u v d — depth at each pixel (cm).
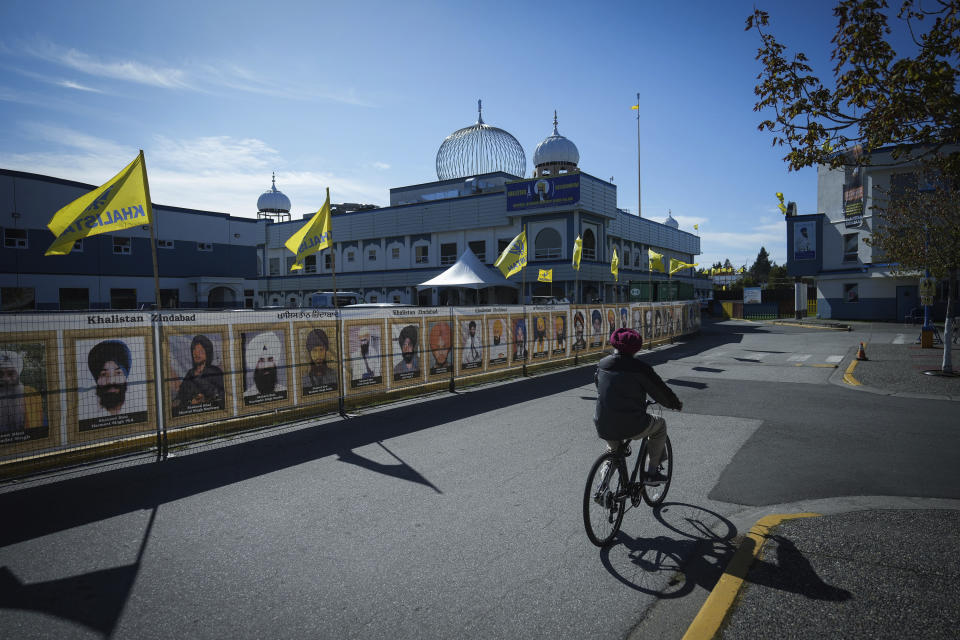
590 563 383
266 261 5422
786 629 289
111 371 641
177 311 701
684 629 305
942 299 2842
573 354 1545
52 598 346
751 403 960
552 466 609
